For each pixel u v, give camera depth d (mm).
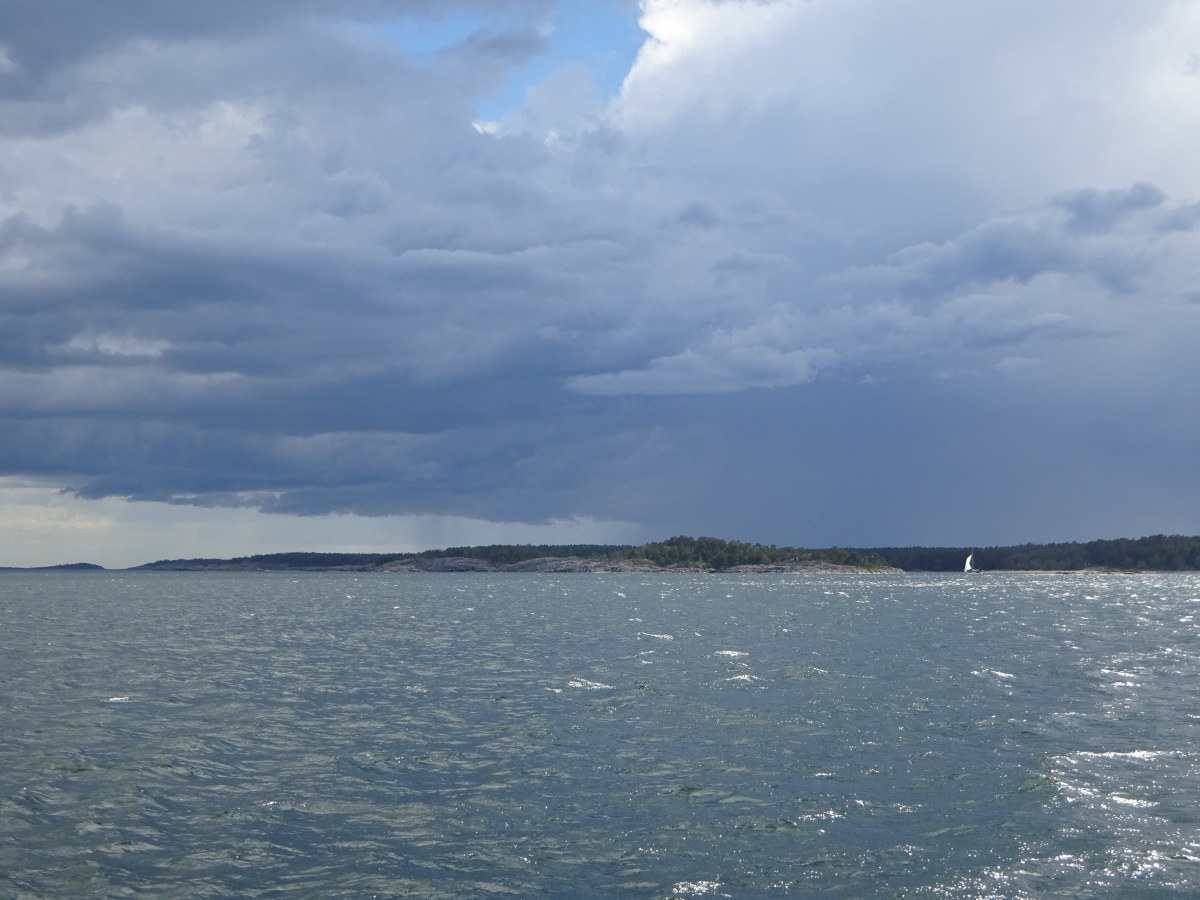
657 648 65812
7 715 39188
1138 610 116562
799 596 162875
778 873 20922
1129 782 27562
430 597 169875
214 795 27031
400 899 19672
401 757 31438
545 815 25125
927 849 22234
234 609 128375
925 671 51656
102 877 20766
